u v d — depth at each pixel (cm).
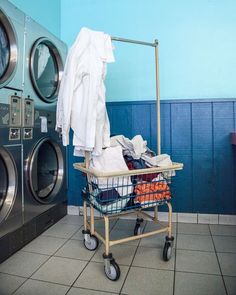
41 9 252
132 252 195
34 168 215
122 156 169
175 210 260
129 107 267
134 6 262
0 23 184
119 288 152
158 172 176
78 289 152
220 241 212
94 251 198
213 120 249
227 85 249
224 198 252
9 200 191
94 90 159
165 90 262
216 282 156
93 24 274
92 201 180
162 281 158
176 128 257
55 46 250
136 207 175
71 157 280
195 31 251
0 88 175
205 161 253
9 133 187
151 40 261
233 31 245
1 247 179
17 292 149
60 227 246
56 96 254
